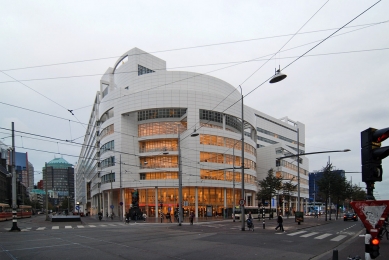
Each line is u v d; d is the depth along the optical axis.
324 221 46.53
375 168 6.66
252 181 67.31
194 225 33.72
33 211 113.44
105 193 67.00
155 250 14.11
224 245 16.03
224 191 59.00
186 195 57.53
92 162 84.81
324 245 16.59
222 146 58.75
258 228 28.58
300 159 97.75
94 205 86.56
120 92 60.53
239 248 14.98
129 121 60.06
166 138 58.66
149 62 68.31
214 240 18.36
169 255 12.76
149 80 62.38
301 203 97.31
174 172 57.44
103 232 23.52
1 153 87.31
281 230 25.95
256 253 13.50
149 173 58.56
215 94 59.38
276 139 96.06
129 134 59.59
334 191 53.22
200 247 15.23
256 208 55.19
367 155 6.82
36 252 13.37
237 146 61.91
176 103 57.06
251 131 74.19
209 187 57.97
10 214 47.94
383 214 6.15
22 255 12.59
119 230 25.69
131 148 59.28
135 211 45.97
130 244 16.16
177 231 24.89
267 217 61.75
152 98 57.50
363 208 6.42
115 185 57.75
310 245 16.50
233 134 61.00
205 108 58.06
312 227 31.34
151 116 60.22
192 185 55.12
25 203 117.94
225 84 66.38
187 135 56.53
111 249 14.30
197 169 55.34
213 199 59.34
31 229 27.25
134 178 58.41
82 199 121.56
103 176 64.00
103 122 68.12
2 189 78.44
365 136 6.94
